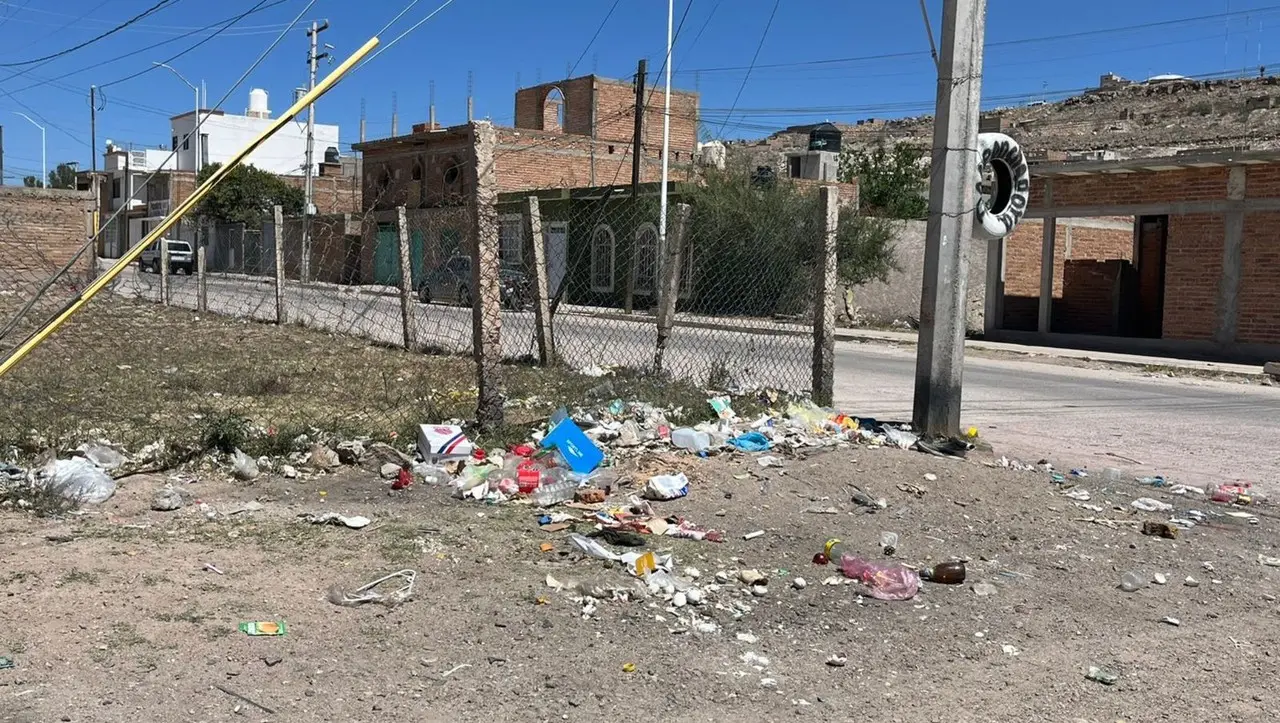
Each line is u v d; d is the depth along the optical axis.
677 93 44.91
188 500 5.46
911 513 5.76
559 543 4.91
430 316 15.81
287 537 4.80
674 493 5.79
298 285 17.67
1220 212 18.97
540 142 39.00
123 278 24.41
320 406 8.43
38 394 7.89
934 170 7.52
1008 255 26.05
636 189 27.33
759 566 4.81
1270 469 7.84
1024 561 5.12
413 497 5.70
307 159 40.03
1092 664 3.87
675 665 3.66
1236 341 18.91
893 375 14.09
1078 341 21.56
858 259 26.02
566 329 15.87
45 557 4.31
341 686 3.33
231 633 3.67
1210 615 4.46
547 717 3.22
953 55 7.36
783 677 3.62
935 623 4.23
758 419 7.95
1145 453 8.44
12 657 3.36
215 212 51.94
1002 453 8.02
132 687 3.22
